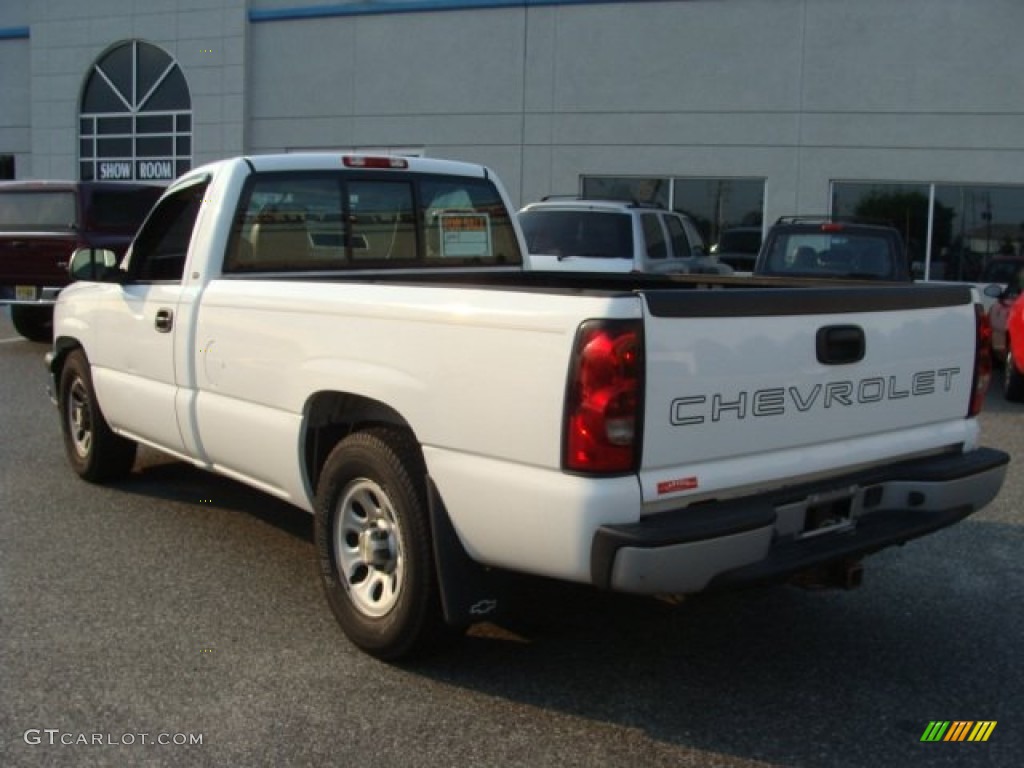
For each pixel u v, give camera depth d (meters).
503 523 3.58
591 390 3.31
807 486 3.85
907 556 5.67
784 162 17.00
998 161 16.08
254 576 5.19
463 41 18.66
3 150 23.75
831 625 4.73
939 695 4.04
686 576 3.36
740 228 17.42
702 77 17.27
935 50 16.16
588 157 18.05
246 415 4.84
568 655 4.34
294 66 20.11
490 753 3.56
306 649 4.34
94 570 5.24
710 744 3.64
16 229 13.33
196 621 4.62
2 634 4.45
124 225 13.64
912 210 16.55
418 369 3.87
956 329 4.40
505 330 3.54
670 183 17.69
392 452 4.03
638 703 3.94
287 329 4.53
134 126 22.11
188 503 6.44
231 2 20.45
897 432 4.21
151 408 5.65
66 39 22.45
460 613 3.88
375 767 3.46
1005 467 4.49
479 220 6.20
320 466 4.63
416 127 19.20
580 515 3.34
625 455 3.35
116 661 4.20
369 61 19.45
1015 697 4.03
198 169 5.54
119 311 5.95
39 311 13.85
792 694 4.03
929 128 16.31
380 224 5.75
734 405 3.58
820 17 16.59
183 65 21.12
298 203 5.44
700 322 3.48
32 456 7.63
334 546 4.38
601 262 10.83
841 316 3.90
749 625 4.72
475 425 3.65
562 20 17.94
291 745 3.58
